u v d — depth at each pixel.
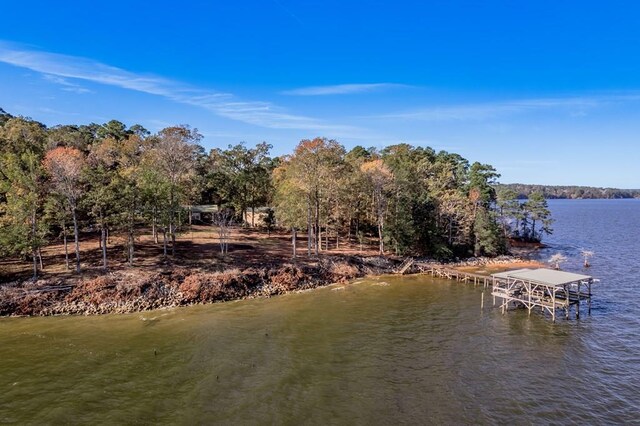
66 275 38.56
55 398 20.78
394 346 28.22
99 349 27.28
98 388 21.89
